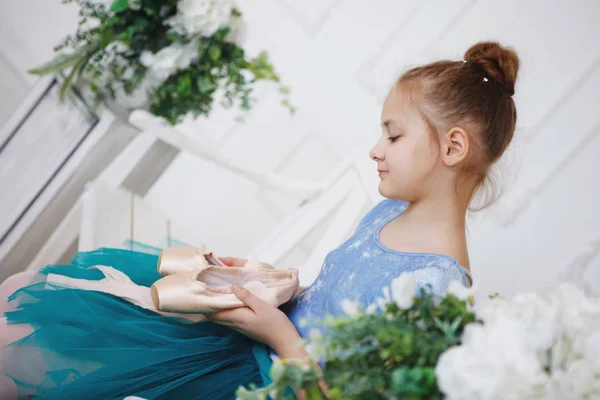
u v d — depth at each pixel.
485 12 2.92
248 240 3.19
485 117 1.20
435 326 0.79
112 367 1.12
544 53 2.85
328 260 1.30
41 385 1.08
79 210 2.45
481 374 0.67
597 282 2.75
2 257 2.36
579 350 0.73
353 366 0.78
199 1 2.22
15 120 2.36
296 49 3.10
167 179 3.22
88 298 1.21
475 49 1.28
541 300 0.77
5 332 1.14
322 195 2.02
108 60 2.30
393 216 1.28
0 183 2.36
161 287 1.16
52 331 1.13
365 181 1.90
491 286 2.76
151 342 1.17
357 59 3.05
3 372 1.10
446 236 1.19
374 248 1.22
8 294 1.31
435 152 1.18
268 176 2.28
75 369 1.10
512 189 2.78
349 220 1.86
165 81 2.35
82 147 2.44
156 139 2.56
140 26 2.21
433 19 2.97
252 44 3.12
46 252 2.41
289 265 2.66
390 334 0.75
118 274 1.34
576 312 0.75
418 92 1.21
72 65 2.28
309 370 0.78
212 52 2.32
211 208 3.21
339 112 3.12
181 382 1.16
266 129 3.19
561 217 2.79
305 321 0.80
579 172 2.80
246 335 1.16
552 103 2.82
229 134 3.19
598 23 2.81
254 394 0.79
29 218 2.39
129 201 2.21
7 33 3.24
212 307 1.13
